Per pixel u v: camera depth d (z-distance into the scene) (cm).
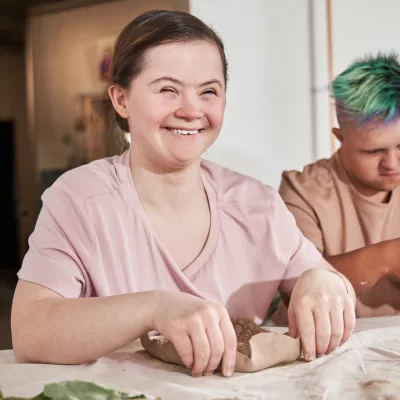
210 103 88
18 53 609
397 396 59
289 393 61
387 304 131
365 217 133
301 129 168
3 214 657
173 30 86
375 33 166
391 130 121
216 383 66
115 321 72
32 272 83
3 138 635
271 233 98
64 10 381
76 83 384
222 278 96
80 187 91
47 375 69
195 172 95
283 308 127
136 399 57
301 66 167
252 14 160
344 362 70
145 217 93
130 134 98
